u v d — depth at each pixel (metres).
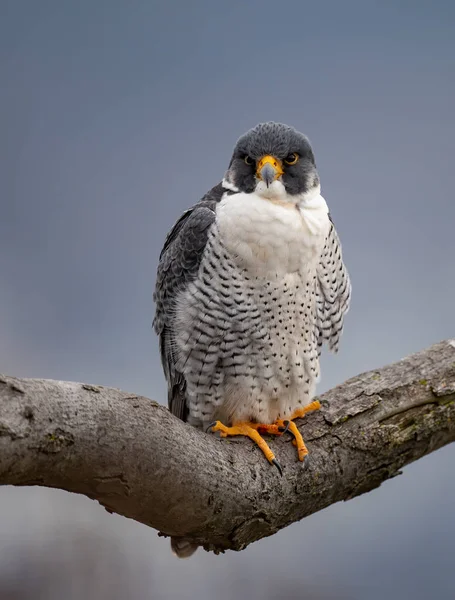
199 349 9.69
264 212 9.34
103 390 6.57
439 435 9.40
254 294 9.41
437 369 9.63
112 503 6.95
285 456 8.65
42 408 5.98
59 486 6.43
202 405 9.95
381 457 9.12
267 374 9.68
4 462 5.79
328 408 9.29
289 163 9.66
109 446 6.41
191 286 9.68
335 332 10.42
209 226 9.61
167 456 6.91
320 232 9.57
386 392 9.39
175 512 7.35
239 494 7.88
